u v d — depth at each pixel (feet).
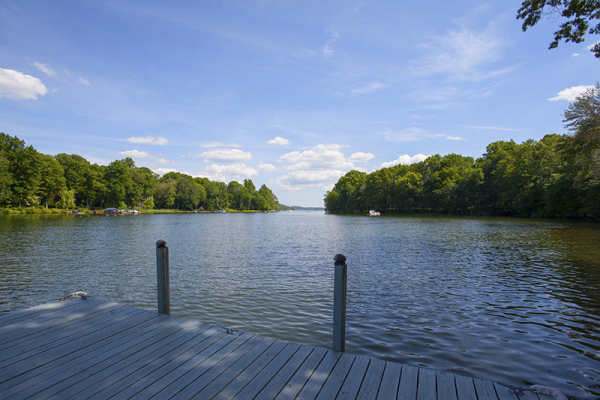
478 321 23.59
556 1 33.14
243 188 547.90
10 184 196.13
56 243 71.26
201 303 28.48
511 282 35.27
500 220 151.64
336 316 13.58
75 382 10.91
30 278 38.14
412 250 60.44
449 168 237.86
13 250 60.70
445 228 111.65
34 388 10.50
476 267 43.60
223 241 80.12
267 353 13.29
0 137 213.87
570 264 44.73
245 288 33.55
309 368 12.13
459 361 17.35
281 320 24.09
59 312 17.67
